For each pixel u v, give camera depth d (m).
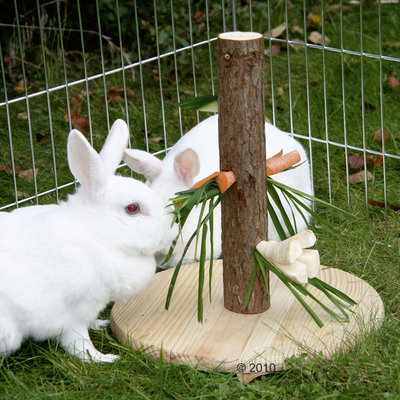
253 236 1.16
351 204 1.50
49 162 1.63
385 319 1.21
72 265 1.10
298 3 2.21
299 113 1.75
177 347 1.14
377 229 1.43
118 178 1.13
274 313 1.20
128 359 1.15
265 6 1.99
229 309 1.21
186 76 1.93
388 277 1.30
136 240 1.11
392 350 1.13
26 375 1.13
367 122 1.71
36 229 1.12
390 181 1.55
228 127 1.12
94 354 1.15
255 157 1.13
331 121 1.72
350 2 2.27
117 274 1.12
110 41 1.93
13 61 1.90
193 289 1.26
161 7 1.94
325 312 1.20
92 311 1.14
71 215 1.12
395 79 1.83
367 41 2.02
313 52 2.00
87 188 1.12
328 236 1.41
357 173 1.57
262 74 1.11
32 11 1.92
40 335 1.14
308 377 1.10
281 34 2.07
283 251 1.13
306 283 1.14
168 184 1.26
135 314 1.21
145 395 1.08
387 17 2.17
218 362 1.12
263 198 1.16
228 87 1.11
